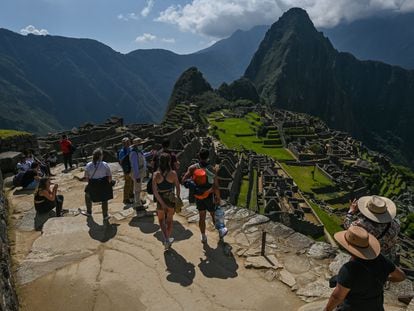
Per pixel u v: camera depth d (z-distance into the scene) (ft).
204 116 472.44
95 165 34.42
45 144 102.32
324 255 28.48
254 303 23.39
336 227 135.95
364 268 15.12
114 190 48.44
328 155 288.10
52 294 24.38
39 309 23.06
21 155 63.10
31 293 24.49
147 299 23.70
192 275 26.13
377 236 19.56
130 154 38.78
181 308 22.86
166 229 29.22
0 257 21.83
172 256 28.55
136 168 38.22
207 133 332.80
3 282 20.44
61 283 25.46
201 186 28.94
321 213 148.25
